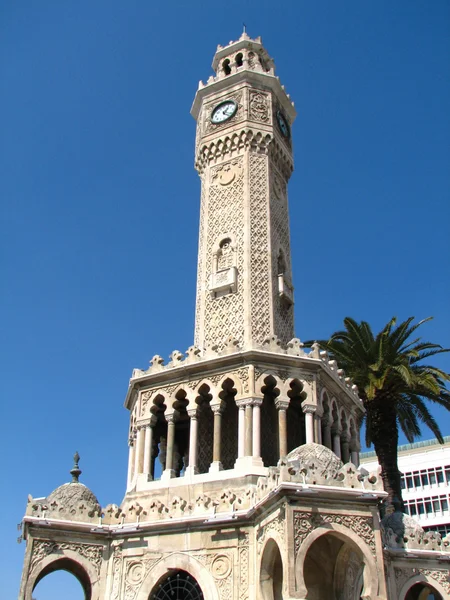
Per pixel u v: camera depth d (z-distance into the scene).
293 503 25.73
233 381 37.72
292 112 54.00
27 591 31.45
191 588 31.88
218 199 47.09
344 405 42.25
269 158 48.44
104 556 33.81
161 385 39.75
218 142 48.88
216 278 43.69
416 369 45.06
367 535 25.72
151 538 33.34
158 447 43.66
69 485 36.34
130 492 37.38
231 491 34.09
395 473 43.41
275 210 47.22
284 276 45.31
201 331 42.84
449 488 87.62
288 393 38.81
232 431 39.31
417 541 34.75
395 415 45.03
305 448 29.22
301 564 24.59
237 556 31.02
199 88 52.47
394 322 46.94
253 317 41.72
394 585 33.03
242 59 53.50
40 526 32.94
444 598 33.56
